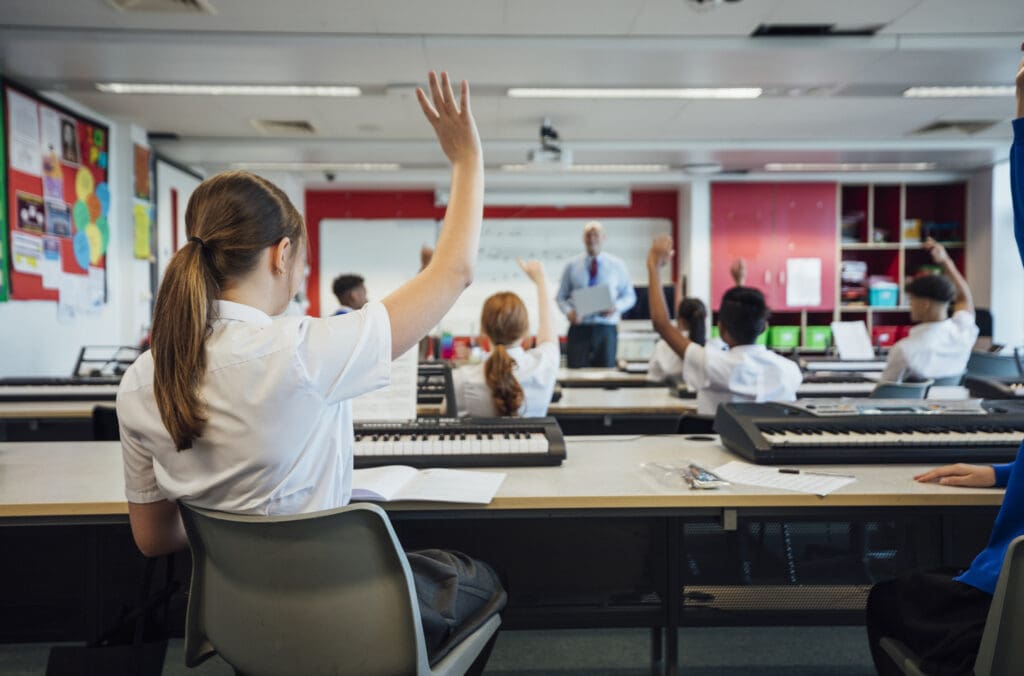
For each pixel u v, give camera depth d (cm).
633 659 229
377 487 144
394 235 953
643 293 794
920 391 308
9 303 477
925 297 361
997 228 831
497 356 241
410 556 129
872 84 523
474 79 502
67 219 543
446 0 392
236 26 424
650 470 169
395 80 504
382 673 104
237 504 105
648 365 485
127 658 132
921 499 144
